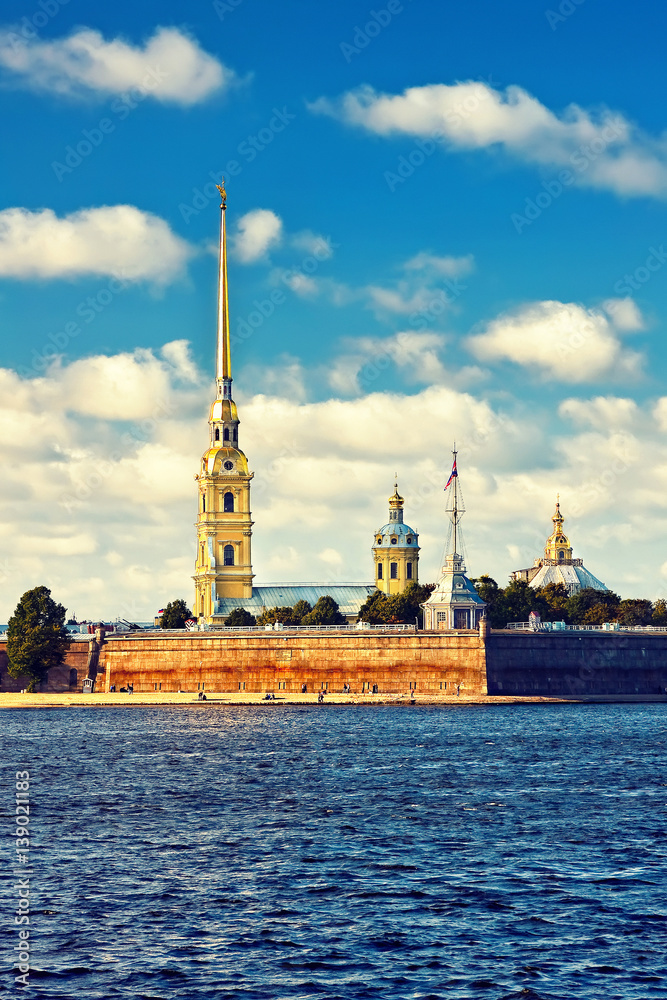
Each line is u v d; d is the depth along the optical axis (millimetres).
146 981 68625
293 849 100625
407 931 76812
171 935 76250
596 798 127125
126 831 109312
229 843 103375
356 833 107625
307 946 74125
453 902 83188
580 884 87812
